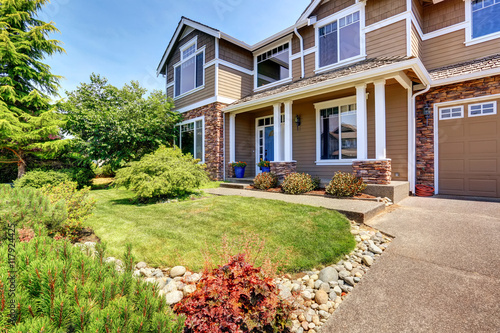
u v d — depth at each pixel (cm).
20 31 1041
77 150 1000
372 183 629
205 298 175
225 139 1079
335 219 435
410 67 576
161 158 739
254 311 175
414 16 762
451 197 649
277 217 457
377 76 631
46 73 1112
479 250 309
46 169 914
